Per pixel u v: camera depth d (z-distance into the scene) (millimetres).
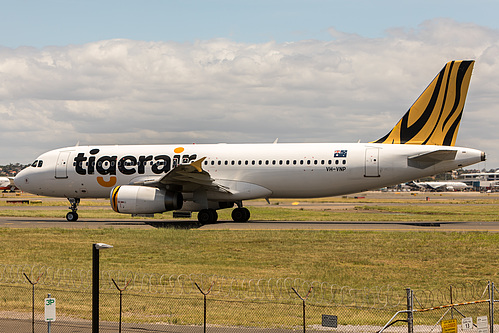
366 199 185625
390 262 41188
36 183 73500
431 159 63906
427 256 43469
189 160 69188
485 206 123312
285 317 25938
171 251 46125
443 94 65312
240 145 69625
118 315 26047
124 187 64312
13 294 30438
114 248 47750
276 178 67062
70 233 57656
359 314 26953
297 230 59438
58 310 26891
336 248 47219
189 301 29188
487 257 42969
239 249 46969
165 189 65250
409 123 66312
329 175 65812
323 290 32281
